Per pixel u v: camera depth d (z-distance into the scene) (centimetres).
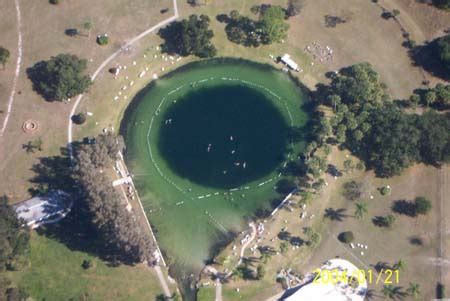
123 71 16088
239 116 15750
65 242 14275
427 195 14588
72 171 14325
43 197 14550
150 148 15450
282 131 15550
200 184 15062
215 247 14400
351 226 14312
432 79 15825
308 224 14388
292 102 15862
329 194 14662
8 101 15738
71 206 14575
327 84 15925
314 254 14088
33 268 14038
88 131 15438
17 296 13162
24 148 15188
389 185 14712
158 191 15012
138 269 14062
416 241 14138
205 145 15462
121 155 15300
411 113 15400
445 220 14325
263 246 14200
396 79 15888
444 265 13862
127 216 13412
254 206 14775
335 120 14988
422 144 14538
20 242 13562
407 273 13825
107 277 13950
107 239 13725
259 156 15300
